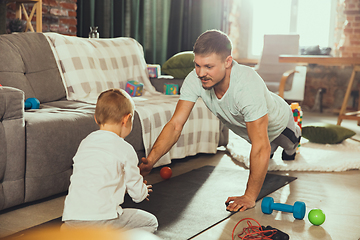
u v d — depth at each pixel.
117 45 3.02
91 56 2.69
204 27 5.03
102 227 1.11
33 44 2.38
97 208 1.11
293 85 4.77
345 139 3.06
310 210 1.56
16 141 1.52
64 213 1.11
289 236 1.36
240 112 1.63
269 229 1.37
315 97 5.61
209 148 2.67
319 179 2.14
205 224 1.44
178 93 3.08
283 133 2.13
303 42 5.83
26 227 1.40
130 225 1.21
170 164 2.44
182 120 1.72
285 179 2.09
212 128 2.66
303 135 3.09
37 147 1.60
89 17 3.52
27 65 2.28
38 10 2.99
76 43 2.65
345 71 5.37
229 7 5.79
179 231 1.36
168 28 4.57
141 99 2.61
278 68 4.99
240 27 6.18
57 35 2.56
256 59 5.75
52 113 1.81
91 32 3.17
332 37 5.63
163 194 1.80
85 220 1.09
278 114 1.87
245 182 2.02
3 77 2.12
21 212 1.55
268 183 2.01
